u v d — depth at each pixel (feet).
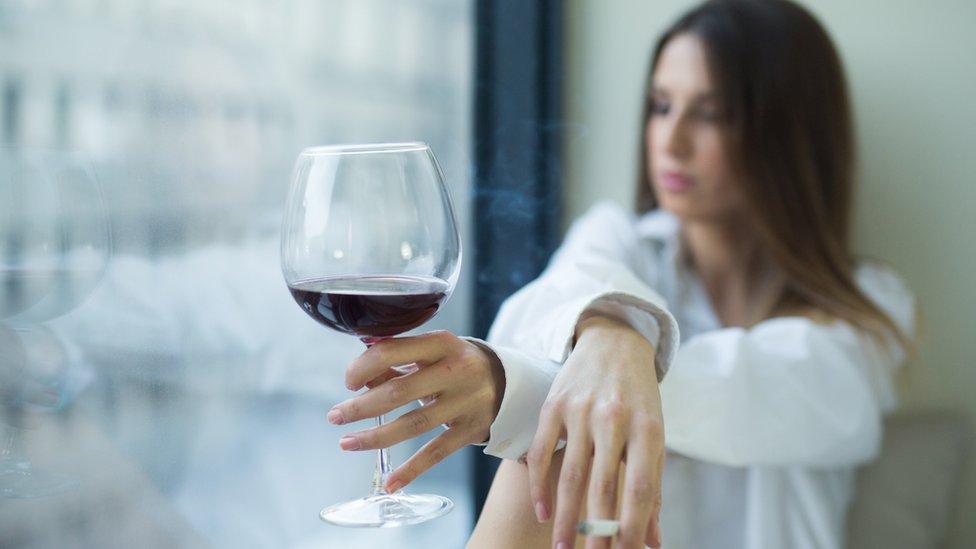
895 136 6.05
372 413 2.32
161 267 4.25
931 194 6.05
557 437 2.29
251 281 4.96
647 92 6.15
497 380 2.52
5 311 2.81
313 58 5.54
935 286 6.10
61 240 2.80
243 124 5.06
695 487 5.44
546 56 6.46
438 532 6.23
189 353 4.37
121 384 3.83
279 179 5.27
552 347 2.69
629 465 2.14
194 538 3.37
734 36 5.62
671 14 6.34
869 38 6.02
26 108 4.11
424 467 2.43
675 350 2.80
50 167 2.78
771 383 4.81
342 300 2.17
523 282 6.61
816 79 5.67
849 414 4.93
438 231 2.29
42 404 3.16
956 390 6.12
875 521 5.63
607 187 6.58
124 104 4.40
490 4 6.35
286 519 5.22
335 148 2.29
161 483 4.01
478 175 6.48
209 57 4.80
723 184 5.78
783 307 5.87
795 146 5.66
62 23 4.18
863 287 5.83
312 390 5.41
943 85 5.94
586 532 2.04
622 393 2.29
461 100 6.41
